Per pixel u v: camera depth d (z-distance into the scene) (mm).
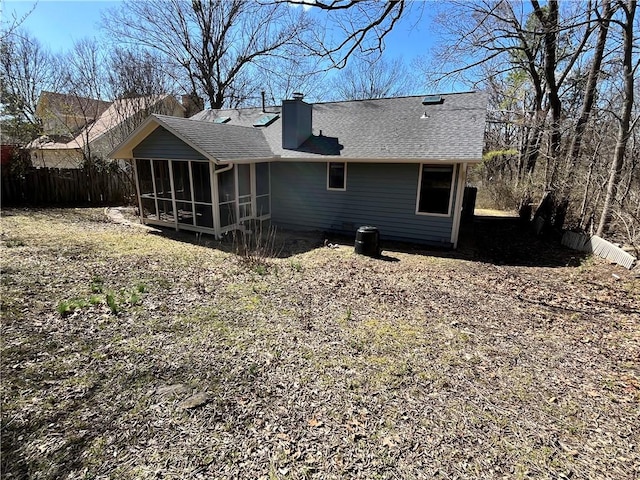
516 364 3811
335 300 5441
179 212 10266
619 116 8938
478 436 2770
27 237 8461
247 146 10234
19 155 13117
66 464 2396
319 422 2877
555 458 2576
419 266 7418
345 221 10352
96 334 4168
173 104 21812
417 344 4176
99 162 15094
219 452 2543
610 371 3713
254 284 6039
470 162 8062
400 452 2590
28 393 3098
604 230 8469
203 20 19484
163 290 5602
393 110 11141
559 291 6055
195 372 3508
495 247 9219
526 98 16766
